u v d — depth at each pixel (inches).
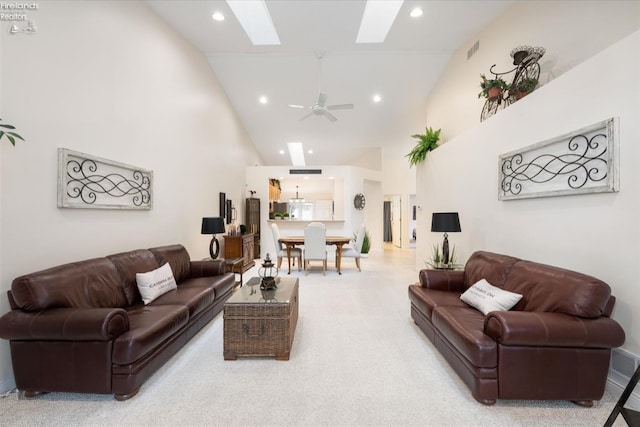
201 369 87.3
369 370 86.9
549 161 95.7
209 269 145.6
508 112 118.6
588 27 99.3
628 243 71.2
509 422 65.2
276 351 92.7
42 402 71.1
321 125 291.9
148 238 138.3
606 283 75.1
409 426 64.1
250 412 68.3
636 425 50.8
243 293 104.6
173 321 88.5
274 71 214.4
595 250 79.8
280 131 305.6
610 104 75.8
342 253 237.6
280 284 117.6
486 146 135.0
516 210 113.7
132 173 126.3
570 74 88.4
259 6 164.7
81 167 99.7
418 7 145.6
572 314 70.6
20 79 80.9
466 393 75.7
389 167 407.5
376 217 357.4
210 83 209.0
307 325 121.5
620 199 73.0
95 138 106.7
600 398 68.6
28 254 83.0
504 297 88.1
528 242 106.9
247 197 304.7
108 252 113.3
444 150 181.5
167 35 155.3
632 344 70.4
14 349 71.1
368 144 338.0
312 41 179.3
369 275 222.7
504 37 144.2
